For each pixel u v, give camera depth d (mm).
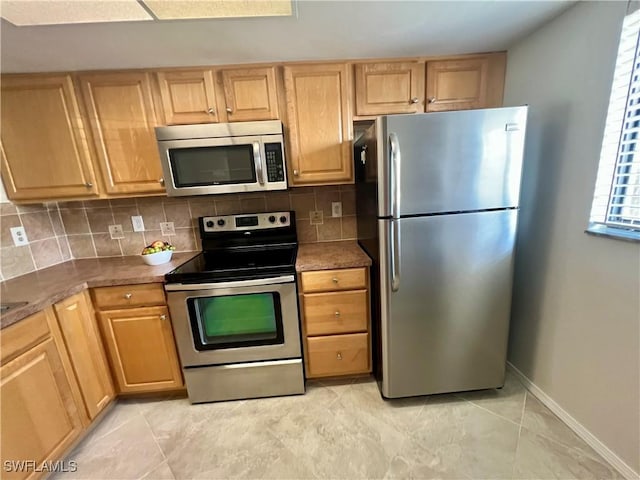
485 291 1555
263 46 1493
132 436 1580
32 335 1278
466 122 1358
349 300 1730
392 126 1353
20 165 1678
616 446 1259
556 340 1536
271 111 1740
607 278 1248
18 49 1349
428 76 1760
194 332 1689
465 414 1608
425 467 1338
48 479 1357
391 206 1428
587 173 1308
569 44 1341
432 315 1573
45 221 1934
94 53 1447
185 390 1884
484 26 1438
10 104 1619
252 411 1717
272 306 1704
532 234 1656
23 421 1226
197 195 1749
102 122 1691
